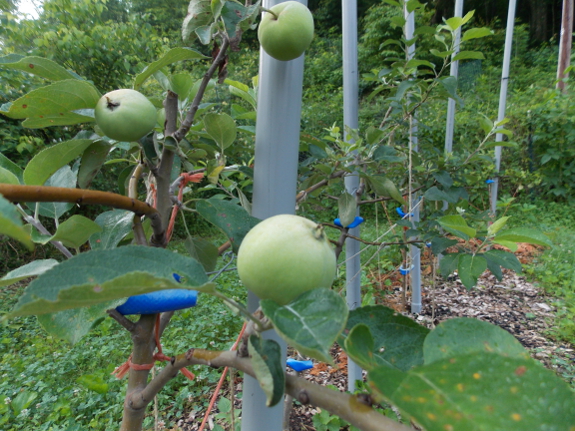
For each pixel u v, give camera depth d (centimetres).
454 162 360
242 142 289
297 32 106
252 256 69
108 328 488
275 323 58
